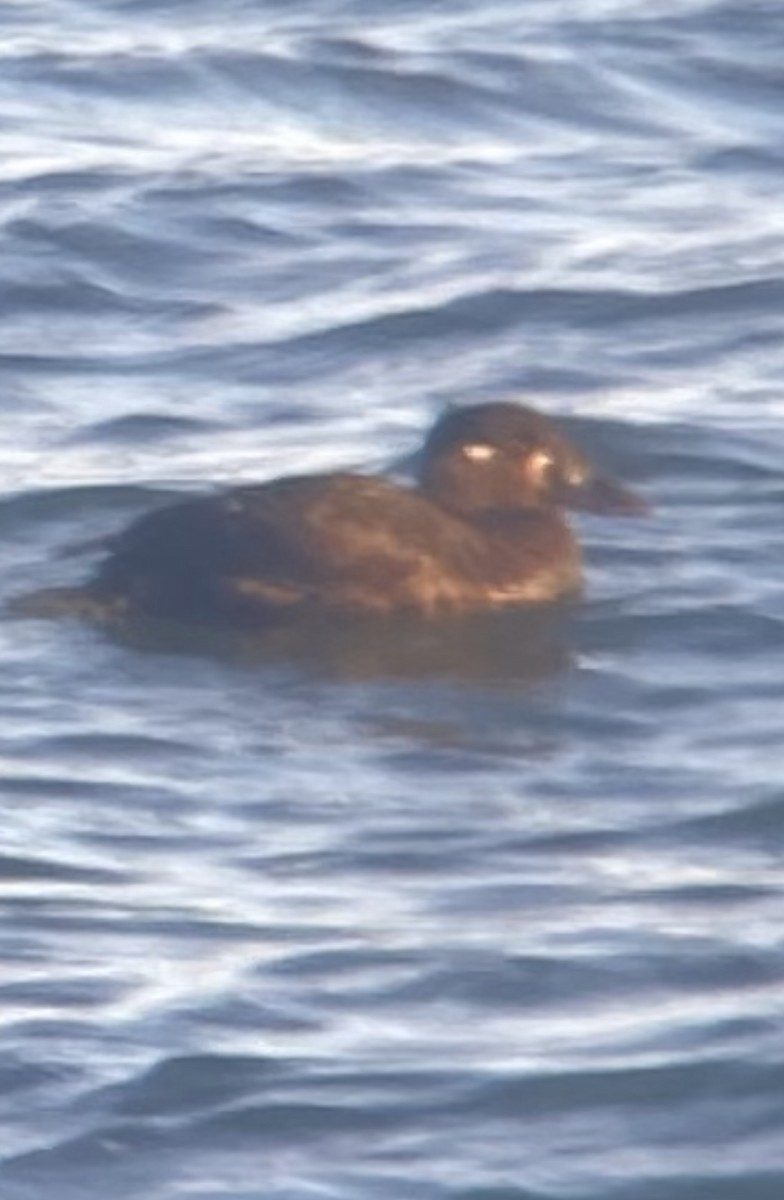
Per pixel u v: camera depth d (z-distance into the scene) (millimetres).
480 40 79812
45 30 81688
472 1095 39938
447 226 70312
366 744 49062
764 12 81312
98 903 44750
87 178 72688
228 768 48406
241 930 43938
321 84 77688
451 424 55062
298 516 52750
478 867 45625
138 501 57344
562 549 53906
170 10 83062
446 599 52594
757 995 42062
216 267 68562
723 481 58344
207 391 62719
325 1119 39625
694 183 72812
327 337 64938
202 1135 39344
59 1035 41344
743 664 51531
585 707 50156
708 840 46312
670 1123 39500
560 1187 38312
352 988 42406
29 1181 38562
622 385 62906
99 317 66375
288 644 51688
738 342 64688
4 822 47031
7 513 56906
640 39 79875
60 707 50031
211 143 74938
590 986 42406
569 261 68125
